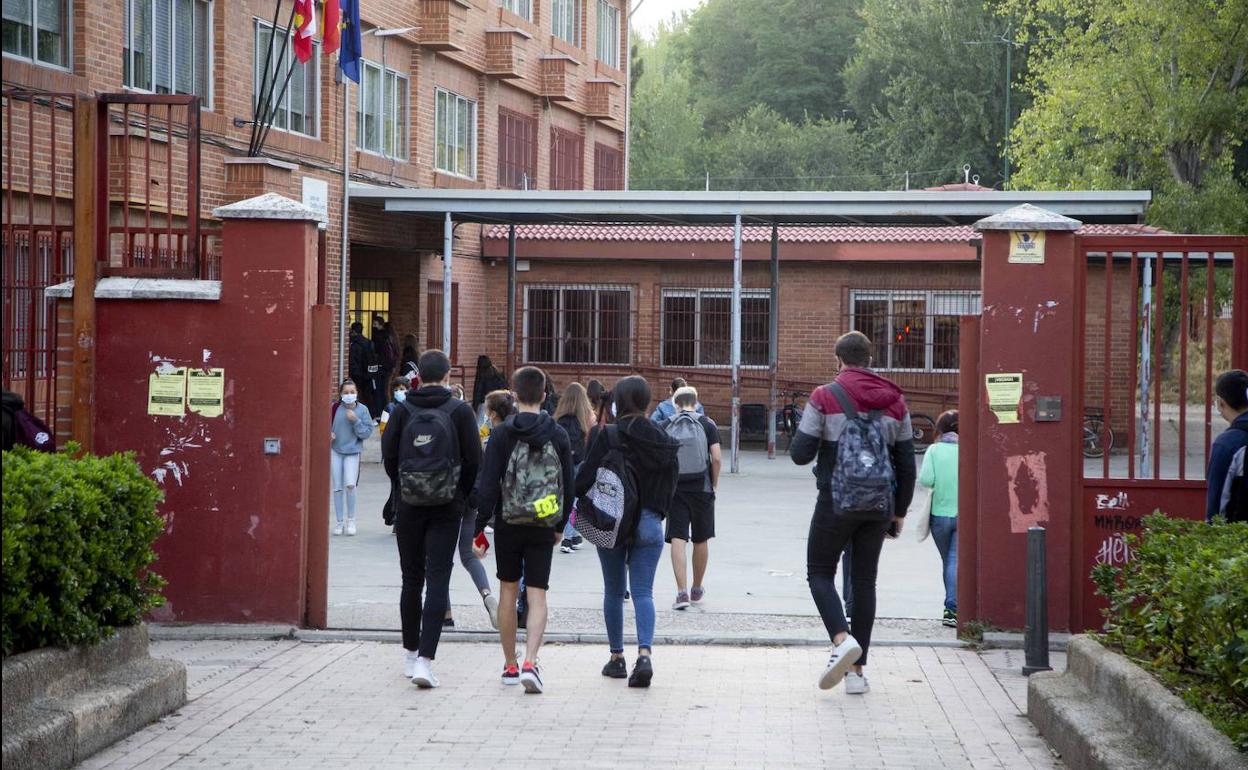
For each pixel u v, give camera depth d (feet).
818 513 26.94
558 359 102.37
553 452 26.86
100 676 23.72
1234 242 31.86
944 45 198.18
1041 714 23.89
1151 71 103.19
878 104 230.48
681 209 75.20
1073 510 32.30
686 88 266.57
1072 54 111.75
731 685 27.96
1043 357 32.24
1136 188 111.55
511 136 105.09
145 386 32.96
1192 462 74.84
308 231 32.99
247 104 69.82
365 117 83.87
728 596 39.11
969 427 32.73
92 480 23.56
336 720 24.58
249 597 32.94
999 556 32.42
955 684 28.12
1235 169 134.10
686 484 36.99
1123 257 82.28
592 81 117.50
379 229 84.84
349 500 50.80
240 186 66.08
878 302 98.17
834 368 98.53
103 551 23.38
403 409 27.89
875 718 25.12
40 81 51.98
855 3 262.67
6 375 33.30
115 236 55.42
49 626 22.20
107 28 57.31
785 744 23.15
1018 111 193.36
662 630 33.63
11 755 19.10
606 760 22.00
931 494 34.94
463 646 32.09
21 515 20.70
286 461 32.86
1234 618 18.63
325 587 33.50
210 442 32.94
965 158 195.31
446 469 27.09
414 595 28.12
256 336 32.83
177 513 32.96
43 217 51.34
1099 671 23.04
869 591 27.09
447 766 21.57
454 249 95.86
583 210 75.82
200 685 27.43
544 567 27.27
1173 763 18.74
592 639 32.53
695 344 100.89
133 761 21.63
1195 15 101.50
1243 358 31.73
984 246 32.45
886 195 73.05
